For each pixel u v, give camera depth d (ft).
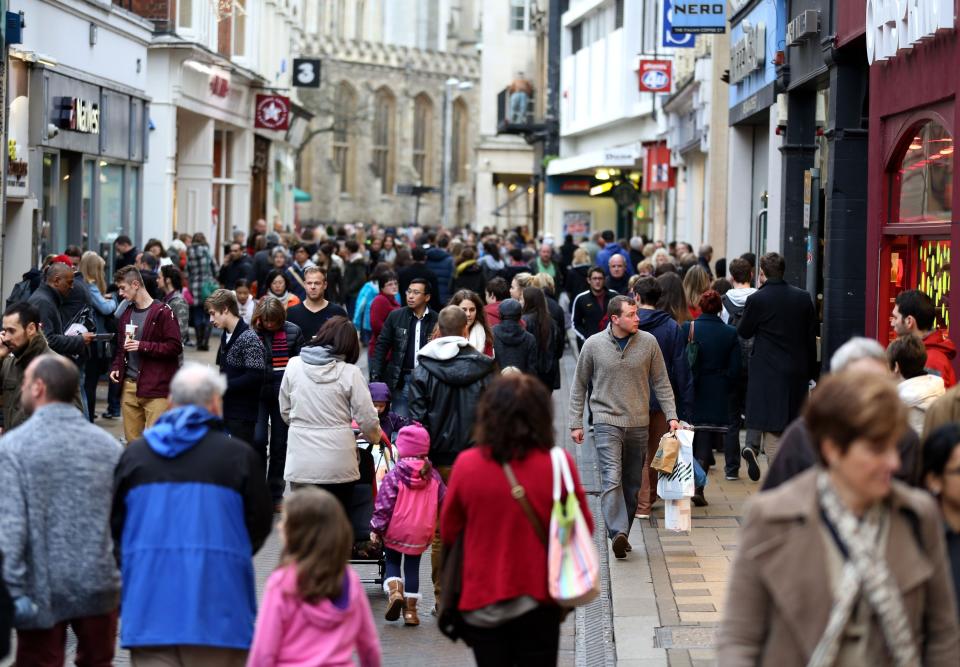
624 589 75.51
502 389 45.06
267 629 41.11
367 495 75.25
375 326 128.98
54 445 47.19
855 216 119.75
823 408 31.01
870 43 104.53
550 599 44.83
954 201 88.53
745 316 97.14
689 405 90.84
